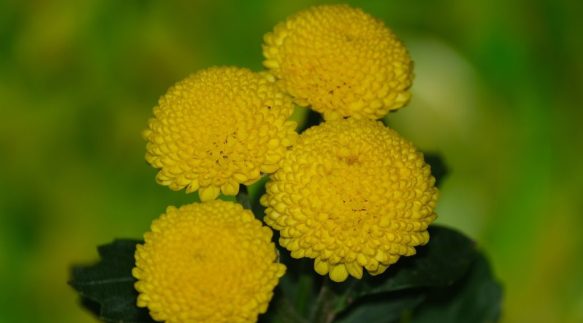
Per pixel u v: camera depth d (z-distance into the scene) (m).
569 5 0.47
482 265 0.37
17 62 0.47
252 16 0.47
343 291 0.34
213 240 0.31
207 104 0.32
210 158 0.32
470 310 0.37
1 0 0.47
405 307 0.35
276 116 0.32
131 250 0.34
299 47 0.33
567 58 0.47
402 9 0.47
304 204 0.31
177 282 0.31
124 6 0.47
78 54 0.47
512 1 0.47
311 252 0.31
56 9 0.47
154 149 0.32
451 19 0.47
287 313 0.34
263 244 0.31
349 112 0.33
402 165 0.31
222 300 0.31
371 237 0.31
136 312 0.34
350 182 0.31
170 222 0.31
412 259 0.34
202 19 0.47
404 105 0.33
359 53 0.33
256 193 0.36
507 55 0.47
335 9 0.34
